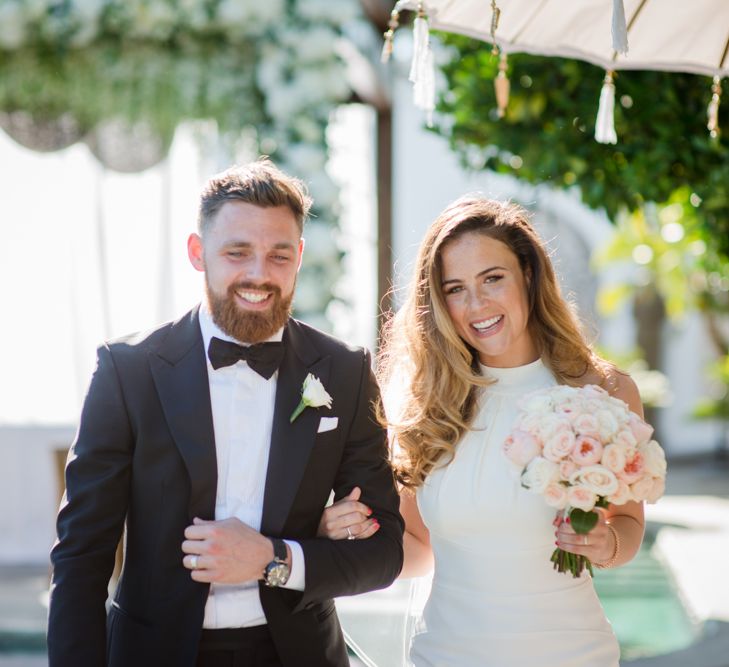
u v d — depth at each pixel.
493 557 2.85
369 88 7.43
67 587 2.46
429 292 2.99
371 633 3.33
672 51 3.58
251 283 2.48
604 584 7.48
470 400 3.01
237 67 6.66
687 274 12.85
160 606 2.53
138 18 6.38
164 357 2.62
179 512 2.54
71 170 7.82
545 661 2.78
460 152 5.32
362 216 8.17
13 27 6.35
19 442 7.87
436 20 3.45
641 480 2.59
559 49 3.57
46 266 7.86
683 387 16.22
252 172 2.56
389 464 2.85
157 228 7.86
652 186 4.52
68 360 7.91
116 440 2.55
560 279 3.32
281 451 2.61
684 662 5.09
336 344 2.84
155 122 6.82
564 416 2.61
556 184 5.03
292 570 2.48
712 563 7.79
